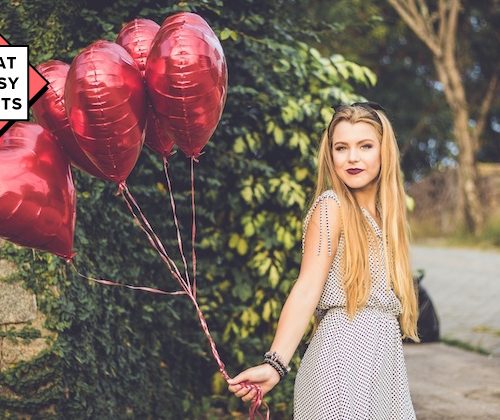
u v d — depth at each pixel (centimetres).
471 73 2502
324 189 300
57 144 324
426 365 734
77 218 446
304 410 285
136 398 479
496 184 2291
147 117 312
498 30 2331
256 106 529
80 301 439
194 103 298
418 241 2214
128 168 313
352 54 2134
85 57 294
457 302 1108
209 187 527
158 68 294
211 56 296
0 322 424
